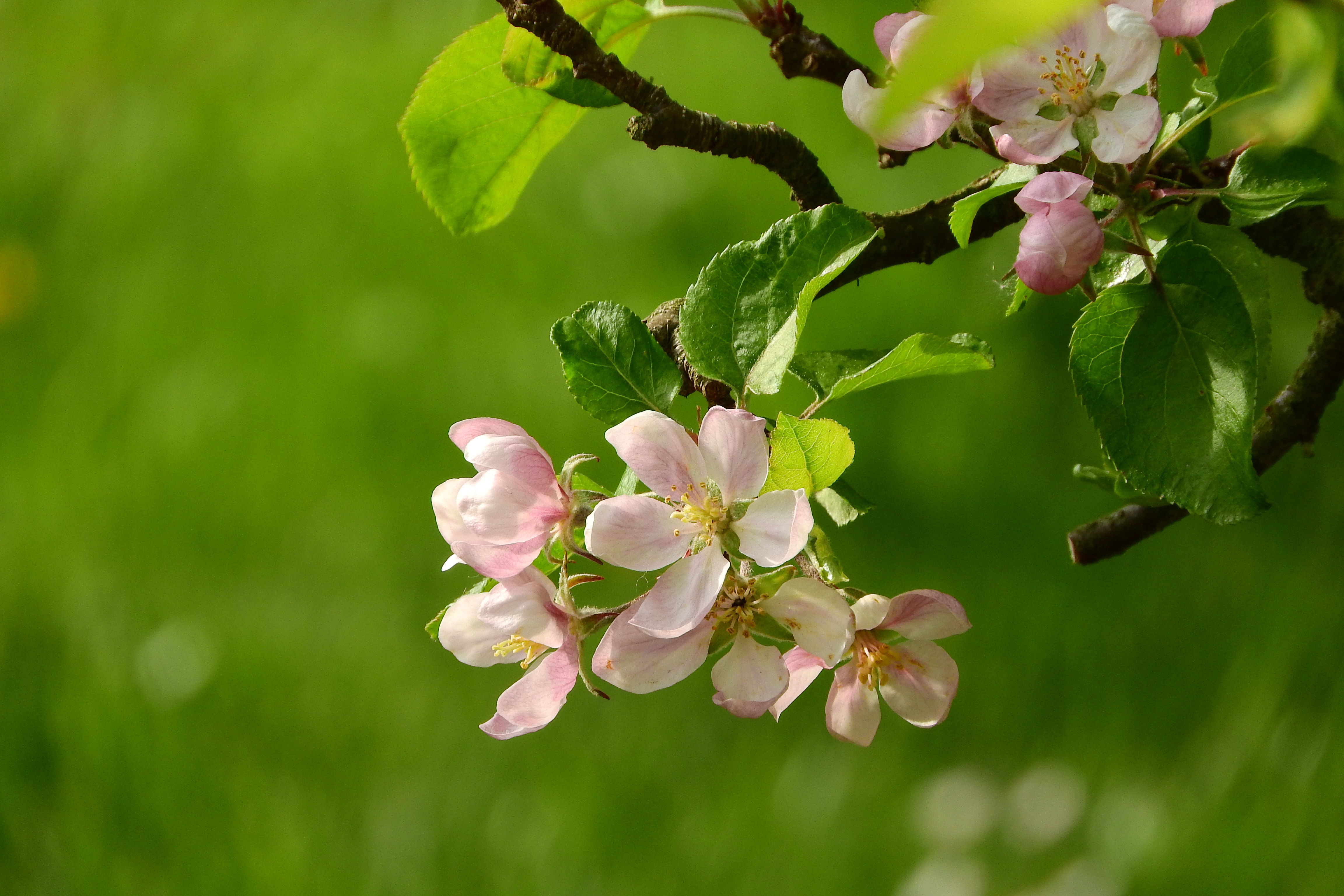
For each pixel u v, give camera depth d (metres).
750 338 1.37
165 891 2.88
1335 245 1.41
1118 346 1.36
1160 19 1.34
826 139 3.61
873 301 3.26
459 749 2.99
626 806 2.83
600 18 1.44
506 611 1.35
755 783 2.79
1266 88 1.36
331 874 2.86
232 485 3.59
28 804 3.07
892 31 1.36
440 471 3.46
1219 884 2.32
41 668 3.35
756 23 1.43
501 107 1.45
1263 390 2.77
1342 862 2.23
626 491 1.36
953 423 3.13
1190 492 1.35
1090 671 2.79
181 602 3.43
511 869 2.80
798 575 1.35
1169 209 1.38
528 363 3.52
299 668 3.22
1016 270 1.36
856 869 2.65
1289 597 2.65
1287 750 2.41
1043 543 2.96
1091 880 2.44
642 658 1.33
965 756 2.79
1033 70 1.34
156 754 3.09
